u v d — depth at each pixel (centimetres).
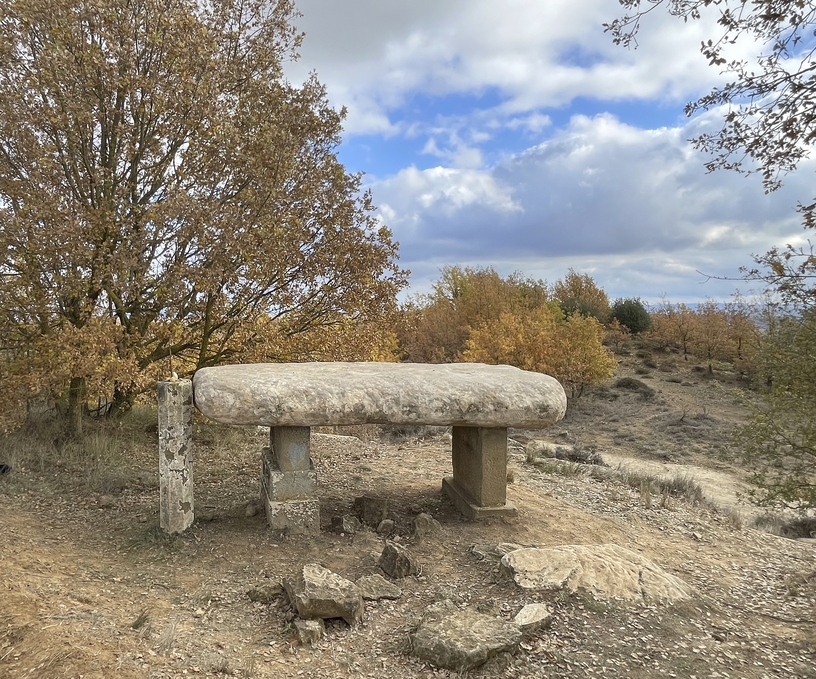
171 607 360
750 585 452
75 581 384
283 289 776
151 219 671
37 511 534
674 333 2897
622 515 606
